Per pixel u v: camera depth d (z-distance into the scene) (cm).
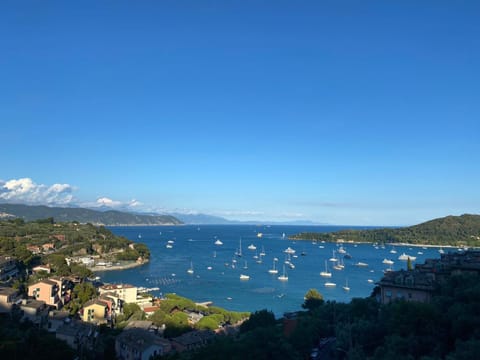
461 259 13325
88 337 13100
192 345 12431
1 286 15788
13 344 9081
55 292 16538
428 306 7319
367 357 7206
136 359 11506
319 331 11344
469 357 5372
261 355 8644
